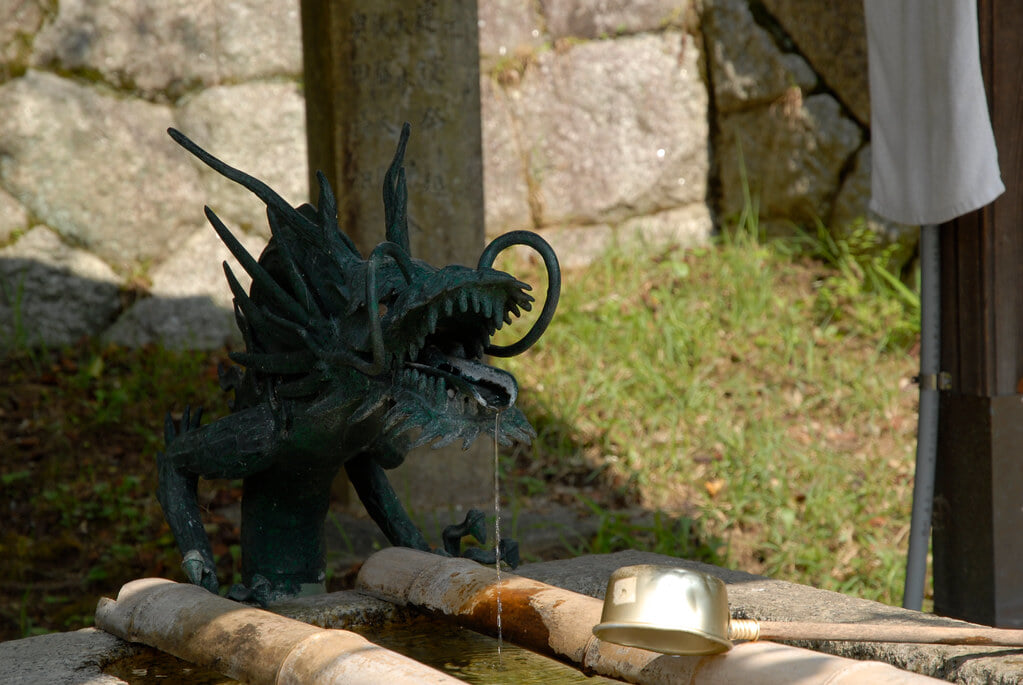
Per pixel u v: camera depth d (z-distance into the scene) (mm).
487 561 2695
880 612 2424
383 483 2859
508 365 6863
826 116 7887
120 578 4949
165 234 7449
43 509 5539
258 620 2143
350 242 2449
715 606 1848
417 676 1800
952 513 3660
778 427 6293
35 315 7141
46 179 7176
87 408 6512
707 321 7414
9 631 4473
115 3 7293
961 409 3586
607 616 1854
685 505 5578
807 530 5227
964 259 3518
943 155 3367
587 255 8250
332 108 5219
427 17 5105
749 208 8281
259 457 2436
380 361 2037
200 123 7500
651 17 8328
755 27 8094
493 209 8109
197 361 7121
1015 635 1998
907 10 3457
